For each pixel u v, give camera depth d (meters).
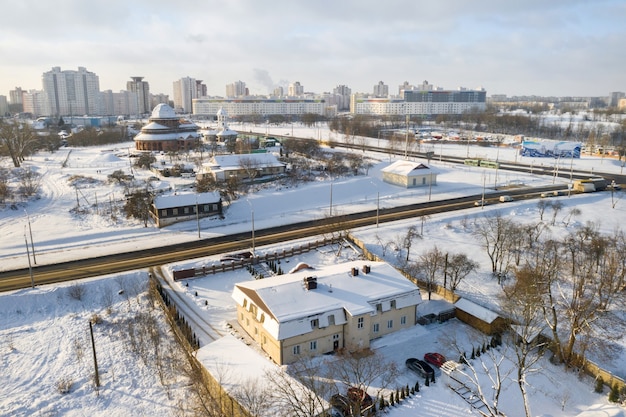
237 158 152.62
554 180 152.88
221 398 48.62
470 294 75.75
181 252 91.19
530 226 96.12
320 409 46.31
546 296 67.81
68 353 60.34
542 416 47.81
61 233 101.62
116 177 145.50
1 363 58.03
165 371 56.97
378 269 69.88
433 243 96.38
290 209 122.81
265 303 58.53
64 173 160.00
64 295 73.44
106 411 50.50
